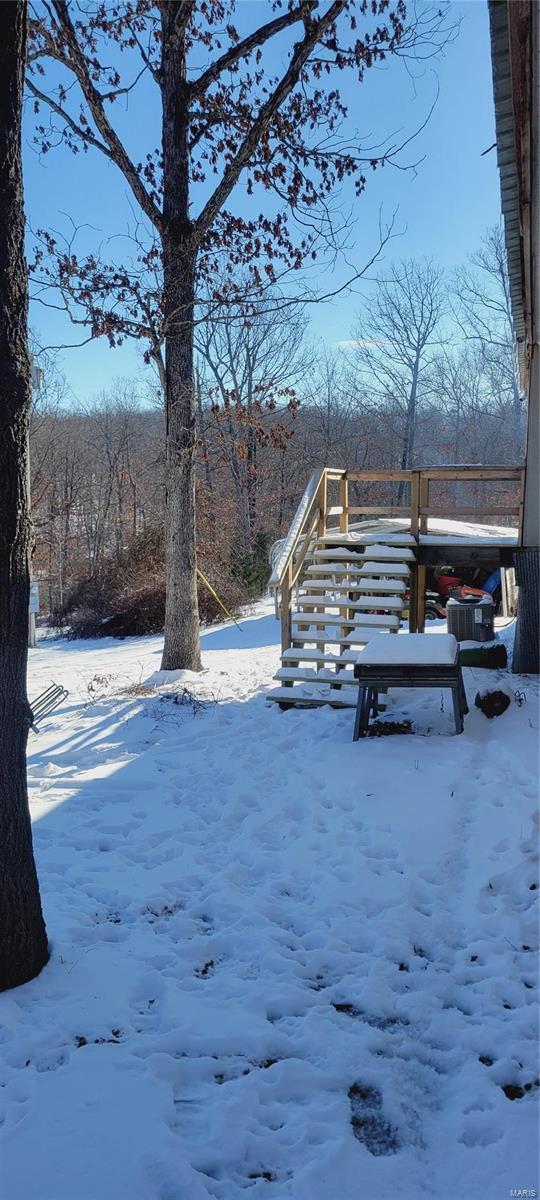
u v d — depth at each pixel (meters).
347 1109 2.60
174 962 3.55
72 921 3.90
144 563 24.81
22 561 3.25
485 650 9.43
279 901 4.11
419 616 9.72
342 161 9.95
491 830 4.73
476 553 9.33
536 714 7.10
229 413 11.47
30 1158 2.36
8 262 3.07
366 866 4.40
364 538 9.55
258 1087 2.69
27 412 3.19
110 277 9.34
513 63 5.24
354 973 3.42
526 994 3.21
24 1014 3.10
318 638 8.63
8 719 3.26
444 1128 2.53
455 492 40.69
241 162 9.32
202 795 5.78
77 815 5.54
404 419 42.47
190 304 9.70
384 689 7.58
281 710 8.07
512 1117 2.53
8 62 3.02
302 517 8.92
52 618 27.75
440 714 7.26
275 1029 3.02
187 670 10.58
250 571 24.62
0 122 3.01
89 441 41.97
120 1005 3.18
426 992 3.23
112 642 20.89
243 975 3.44
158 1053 2.84
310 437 38.66
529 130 5.73
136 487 39.84
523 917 3.79
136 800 5.78
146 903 4.13
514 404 42.00
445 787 5.42
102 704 8.95
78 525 40.69
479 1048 2.91
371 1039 2.94
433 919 3.82
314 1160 2.38
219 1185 2.30
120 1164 2.34
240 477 30.16
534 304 7.55
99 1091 2.64
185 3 9.44
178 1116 2.57
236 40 11.10
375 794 5.40
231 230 10.13
